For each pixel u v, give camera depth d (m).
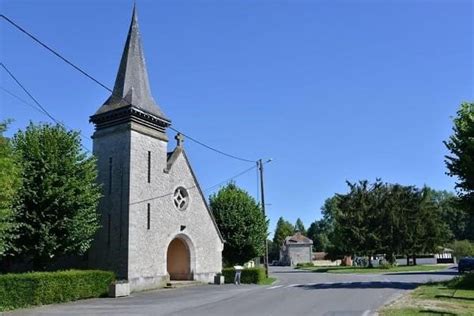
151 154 30.94
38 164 24.11
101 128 31.38
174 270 34.25
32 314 17.45
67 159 25.06
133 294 25.73
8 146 17.89
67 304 20.95
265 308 17.28
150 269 29.45
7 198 17.58
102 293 24.45
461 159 24.31
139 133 30.28
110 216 29.39
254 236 40.03
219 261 35.84
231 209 40.09
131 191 28.95
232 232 39.59
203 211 35.00
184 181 33.53
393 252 62.25
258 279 34.81
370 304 17.59
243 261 40.59
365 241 61.34
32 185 23.75
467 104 24.94
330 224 126.38
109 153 30.42
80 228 24.83
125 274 27.86
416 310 14.95
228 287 29.70
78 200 24.81
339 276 41.69
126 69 32.03
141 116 30.64
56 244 24.00
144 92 32.19
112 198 29.56
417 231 61.75
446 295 19.38
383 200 62.62
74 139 25.91
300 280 36.47
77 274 23.02
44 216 23.89
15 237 20.58
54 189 24.06
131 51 32.69
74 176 25.25
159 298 23.09
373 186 64.31
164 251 30.78
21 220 23.22
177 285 30.70
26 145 24.34
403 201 62.84
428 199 65.44
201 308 17.92
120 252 28.38
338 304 17.86
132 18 33.84
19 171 18.66
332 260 86.69
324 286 27.67
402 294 21.02
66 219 24.33
